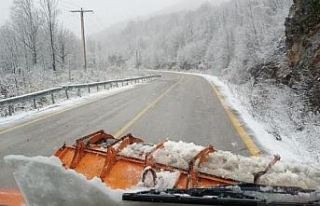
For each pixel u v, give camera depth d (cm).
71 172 297
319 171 386
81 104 2112
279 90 2002
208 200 278
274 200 278
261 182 376
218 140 1056
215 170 415
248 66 4525
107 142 573
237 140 1052
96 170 486
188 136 1116
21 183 310
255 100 1839
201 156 435
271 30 4144
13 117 1625
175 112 1658
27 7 4481
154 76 6344
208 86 3706
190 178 410
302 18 2250
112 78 4706
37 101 2153
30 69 3659
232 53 8456
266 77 2897
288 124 1409
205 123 1349
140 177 447
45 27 5016
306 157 888
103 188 292
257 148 952
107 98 2466
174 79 5675
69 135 1164
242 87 2777
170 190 300
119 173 465
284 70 2422
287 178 369
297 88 1867
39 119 1549
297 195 284
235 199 276
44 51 5094
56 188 300
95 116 1588
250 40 5231
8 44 4631
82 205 296
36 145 1026
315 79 1761
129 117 1523
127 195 290
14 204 480
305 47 2114
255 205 271
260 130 1210
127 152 491
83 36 4981
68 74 3872
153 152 466
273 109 1620
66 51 6016
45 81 2883
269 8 5209
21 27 4528
